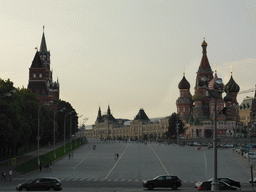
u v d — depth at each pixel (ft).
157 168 327.67
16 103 403.34
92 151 563.48
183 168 326.65
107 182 240.12
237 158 424.05
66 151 531.91
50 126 547.08
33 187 186.70
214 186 152.25
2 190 193.16
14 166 309.42
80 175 282.56
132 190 195.00
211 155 466.70
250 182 238.89
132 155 477.36
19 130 346.13
